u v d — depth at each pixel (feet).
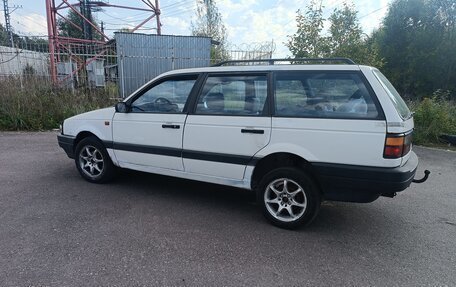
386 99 10.20
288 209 11.71
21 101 31.65
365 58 33.12
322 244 10.79
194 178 13.53
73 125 16.52
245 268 9.27
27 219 11.85
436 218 13.12
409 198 15.37
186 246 10.36
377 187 10.27
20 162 19.54
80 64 40.52
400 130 9.98
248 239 10.96
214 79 12.98
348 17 33.94
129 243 10.41
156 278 8.68
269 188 11.93
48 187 15.37
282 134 11.37
